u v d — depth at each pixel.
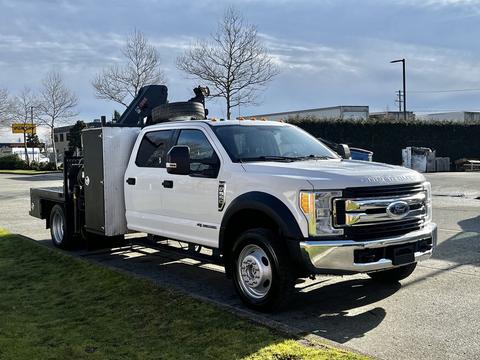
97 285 6.53
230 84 29.62
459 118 50.12
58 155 55.59
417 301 5.78
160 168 6.92
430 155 33.22
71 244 8.99
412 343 4.57
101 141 7.52
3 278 7.09
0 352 4.46
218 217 5.95
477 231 9.98
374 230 5.19
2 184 27.97
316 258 4.98
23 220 13.43
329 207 5.05
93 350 4.48
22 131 58.66
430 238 5.57
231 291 6.46
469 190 18.66
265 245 5.29
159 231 6.91
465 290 6.14
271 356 4.17
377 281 6.60
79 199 8.51
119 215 7.65
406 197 5.38
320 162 6.01
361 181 5.12
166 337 4.73
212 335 4.69
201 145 6.40
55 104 54.19
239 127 6.52
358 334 4.83
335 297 6.02
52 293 6.30
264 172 5.52
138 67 37.31
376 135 35.47
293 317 5.34
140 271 7.56
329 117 36.53
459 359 4.21
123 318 5.28
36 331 4.98
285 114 40.59
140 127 7.86
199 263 8.05
